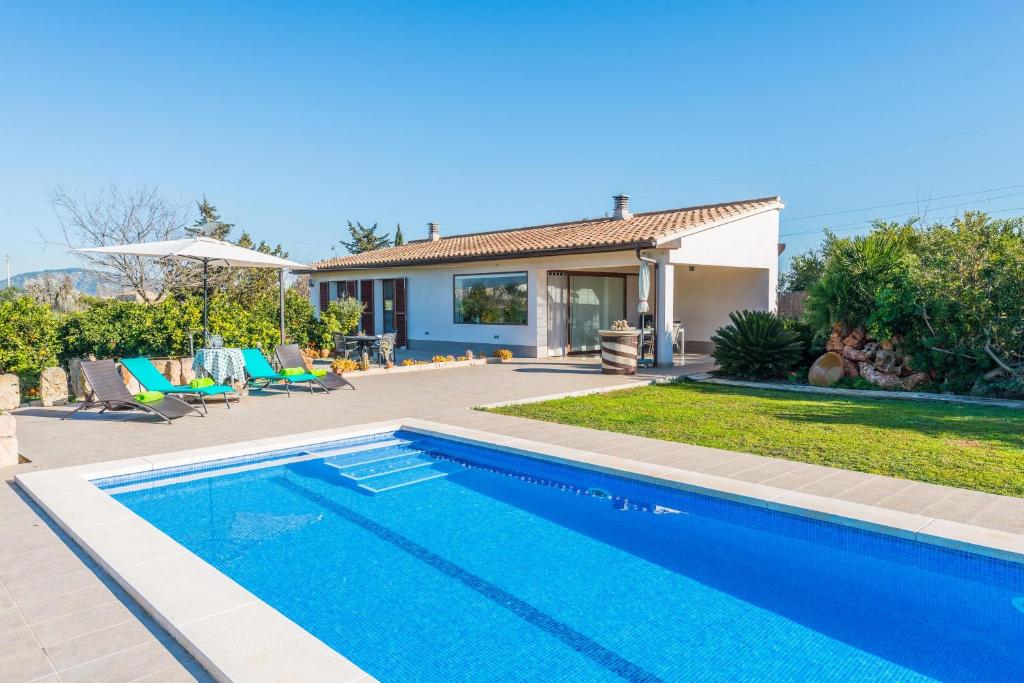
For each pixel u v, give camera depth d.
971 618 3.77
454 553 4.81
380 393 11.59
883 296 11.82
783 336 13.27
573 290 19.31
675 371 14.75
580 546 4.93
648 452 6.86
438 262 19.36
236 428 8.32
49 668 2.83
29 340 11.20
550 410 9.76
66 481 5.69
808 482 5.64
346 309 20.34
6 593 3.61
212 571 3.77
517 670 3.27
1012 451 6.77
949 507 4.90
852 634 3.61
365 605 3.99
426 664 3.33
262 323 13.22
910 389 11.82
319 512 5.72
